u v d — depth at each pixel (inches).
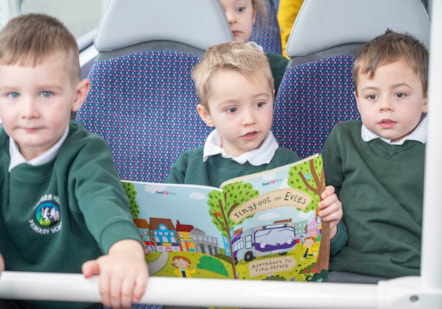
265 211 47.3
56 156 48.4
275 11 103.3
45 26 46.3
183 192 45.8
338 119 64.4
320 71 64.2
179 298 33.3
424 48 55.7
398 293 32.2
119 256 36.2
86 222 43.5
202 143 65.6
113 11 65.4
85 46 99.3
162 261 49.7
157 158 66.3
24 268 49.2
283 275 50.1
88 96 66.8
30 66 44.1
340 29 63.1
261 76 54.6
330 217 49.2
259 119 55.3
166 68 66.2
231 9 84.9
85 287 34.2
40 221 48.2
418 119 56.3
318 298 32.4
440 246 31.8
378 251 55.6
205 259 48.6
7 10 82.6
